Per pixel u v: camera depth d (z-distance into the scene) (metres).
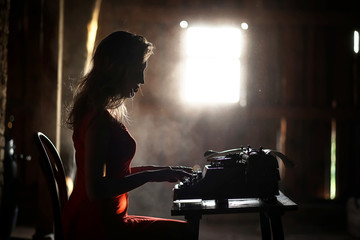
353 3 6.70
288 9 6.66
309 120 6.67
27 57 6.31
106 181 2.09
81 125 2.23
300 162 6.67
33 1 5.27
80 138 2.22
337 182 6.69
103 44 2.26
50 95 4.54
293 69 6.66
